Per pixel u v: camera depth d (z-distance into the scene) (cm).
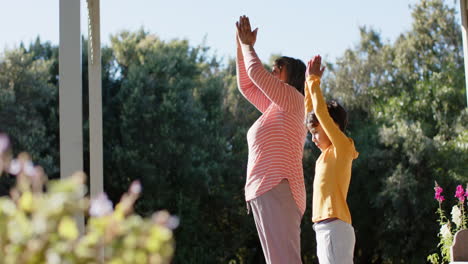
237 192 1567
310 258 1526
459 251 383
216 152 1566
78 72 284
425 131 1520
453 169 1441
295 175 281
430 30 1709
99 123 416
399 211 1446
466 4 427
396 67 1700
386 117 1595
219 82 1642
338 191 278
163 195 1488
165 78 1580
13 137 1453
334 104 305
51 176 1463
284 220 274
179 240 1484
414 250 1453
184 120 1530
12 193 102
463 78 1576
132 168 1476
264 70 282
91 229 102
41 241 97
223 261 1538
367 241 1528
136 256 100
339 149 280
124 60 1622
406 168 1477
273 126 281
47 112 1520
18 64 1505
